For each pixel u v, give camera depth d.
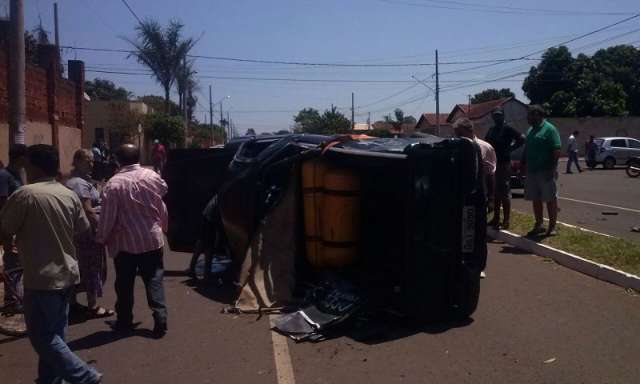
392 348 6.07
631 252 8.83
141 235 6.48
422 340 6.27
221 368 5.67
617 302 7.27
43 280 4.81
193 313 7.39
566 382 5.16
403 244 6.73
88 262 7.23
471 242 6.86
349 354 5.94
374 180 7.34
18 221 4.82
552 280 8.35
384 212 7.27
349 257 7.44
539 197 10.47
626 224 12.80
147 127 43.97
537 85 59.59
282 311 7.24
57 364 4.88
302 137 8.66
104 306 7.92
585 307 7.13
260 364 5.74
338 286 7.02
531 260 9.59
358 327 6.69
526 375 5.33
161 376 5.52
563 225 11.44
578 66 58.81
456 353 5.89
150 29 46.47
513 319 6.82
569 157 32.88
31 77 21.61
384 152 7.14
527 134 10.49
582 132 54.72
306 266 7.72
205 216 8.89
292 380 5.34
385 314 6.93
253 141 9.12
